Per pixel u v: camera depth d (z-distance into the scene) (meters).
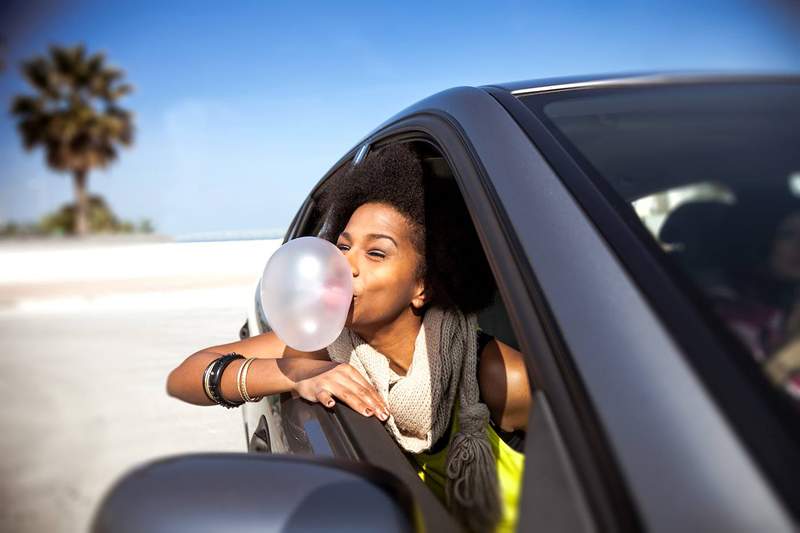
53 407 4.86
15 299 12.40
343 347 1.50
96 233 47.72
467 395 1.31
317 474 0.70
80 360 6.57
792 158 0.86
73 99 47.84
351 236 1.36
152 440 4.02
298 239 1.26
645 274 0.71
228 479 0.70
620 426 0.61
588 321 0.70
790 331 0.64
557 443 0.66
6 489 3.36
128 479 0.71
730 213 0.79
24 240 41.12
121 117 49.25
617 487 0.58
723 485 0.53
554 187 0.88
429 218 1.35
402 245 1.34
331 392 1.36
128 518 0.67
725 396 0.58
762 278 0.70
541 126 1.03
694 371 0.61
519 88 1.24
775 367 0.61
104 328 8.54
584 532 0.58
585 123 1.03
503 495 1.06
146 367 6.11
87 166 48.72
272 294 1.22
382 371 1.40
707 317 0.66
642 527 0.54
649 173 0.87
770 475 0.52
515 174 0.94
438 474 1.36
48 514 3.08
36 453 3.89
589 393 0.65
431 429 1.33
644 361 0.63
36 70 46.53
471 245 1.37
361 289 1.34
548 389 0.70
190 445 3.89
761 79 1.09
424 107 1.46
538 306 0.76
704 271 0.71
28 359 6.73
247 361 1.53
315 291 1.19
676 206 0.81
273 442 1.62
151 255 20.70
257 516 0.65
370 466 0.73
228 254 19.58
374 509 0.65
